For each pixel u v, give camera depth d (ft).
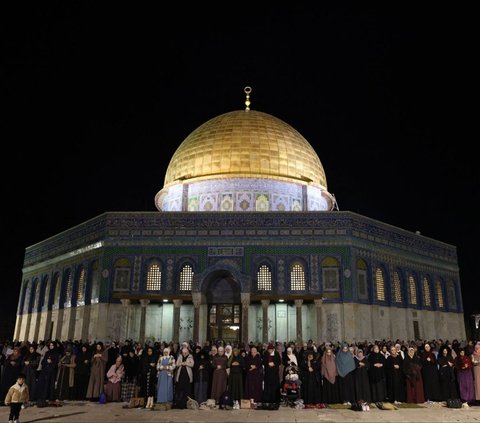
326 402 58.85
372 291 112.57
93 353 67.00
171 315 111.75
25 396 47.09
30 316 142.20
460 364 59.98
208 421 48.52
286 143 139.03
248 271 110.63
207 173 133.90
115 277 112.47
